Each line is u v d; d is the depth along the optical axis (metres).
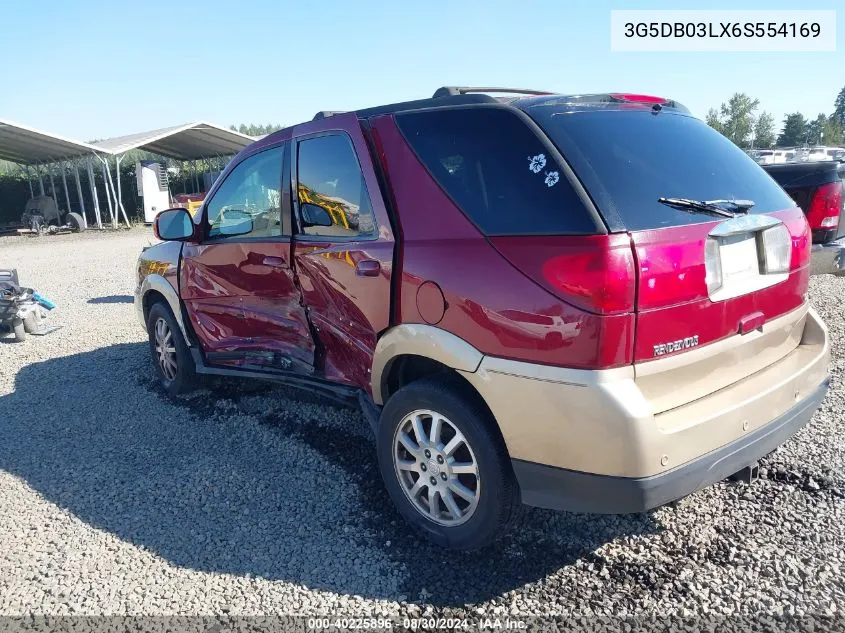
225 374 4.59
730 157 3.23
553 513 3.35
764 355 3.00
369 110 3.47
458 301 2.77
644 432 2.37
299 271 3.80
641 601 2.69
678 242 2.51
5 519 3.54
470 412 2.78
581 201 2.50
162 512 3.54
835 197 6.09
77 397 5.39
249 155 4.32
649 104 3.23
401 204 3.12
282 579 2.93
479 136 2.90
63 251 19.56
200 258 4.64
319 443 4.28
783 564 2.86
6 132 24.33
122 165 32.91
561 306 2.44
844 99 114.62
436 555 3.05
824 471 3.60
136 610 2.76
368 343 3.37
